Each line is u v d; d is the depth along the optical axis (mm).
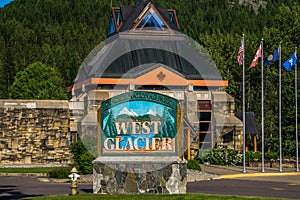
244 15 155125
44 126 43906
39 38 130250
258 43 81500
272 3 178375
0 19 145375
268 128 63719
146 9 50500
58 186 26469
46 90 74750
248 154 41656
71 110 44312
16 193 23188
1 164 42750
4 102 43531
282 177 32375
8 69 97000
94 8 159375
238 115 50500
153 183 20609
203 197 19719
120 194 20359
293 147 52875
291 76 58531
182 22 141125
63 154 43906
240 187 25797
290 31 66938
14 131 43500
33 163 43469
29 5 159750
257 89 71812
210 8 159000
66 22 149375
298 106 53250
